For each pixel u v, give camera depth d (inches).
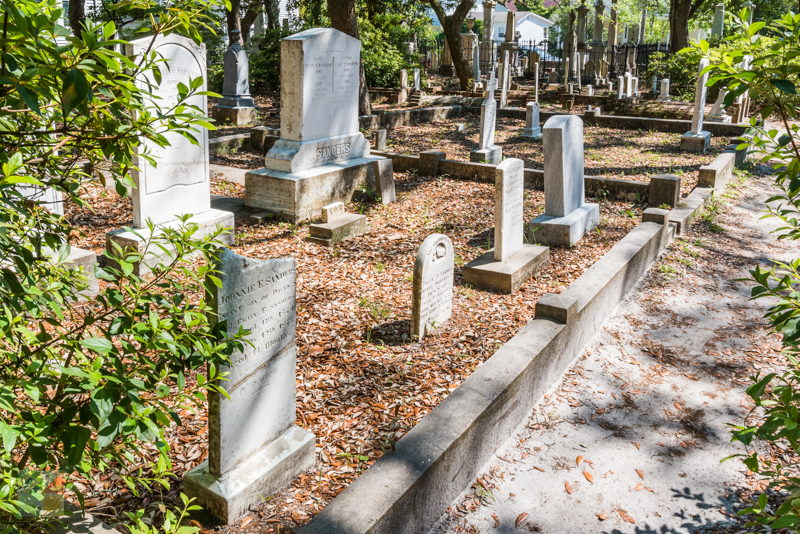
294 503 179.9
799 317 113.4
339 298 318.7
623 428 238.8
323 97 459.5
